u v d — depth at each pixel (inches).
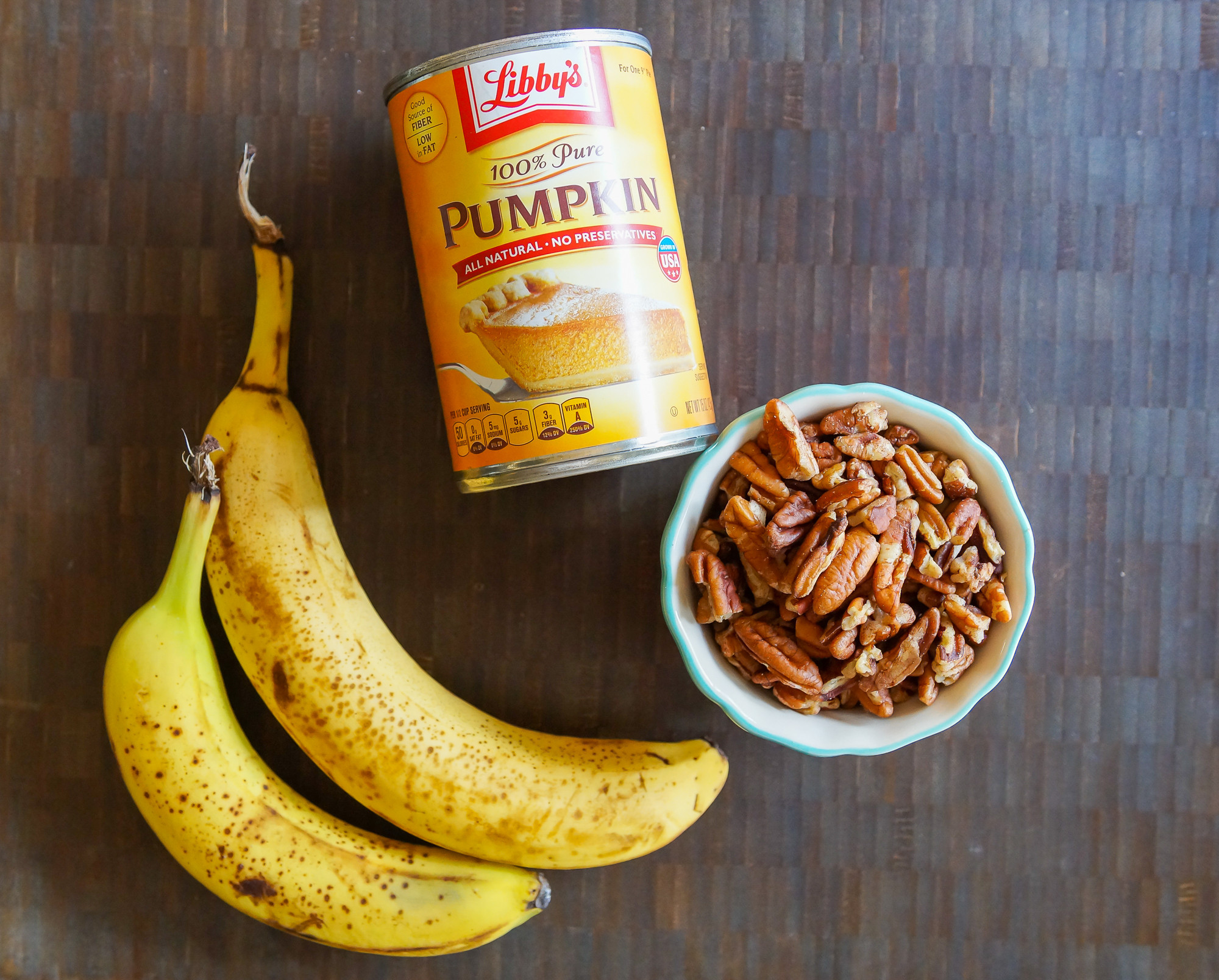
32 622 19.3
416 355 19.3
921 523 17.7
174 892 19.4
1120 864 19.3
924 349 19.3
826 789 19.4
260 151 19.2
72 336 19.3
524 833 18.0
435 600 19.3
